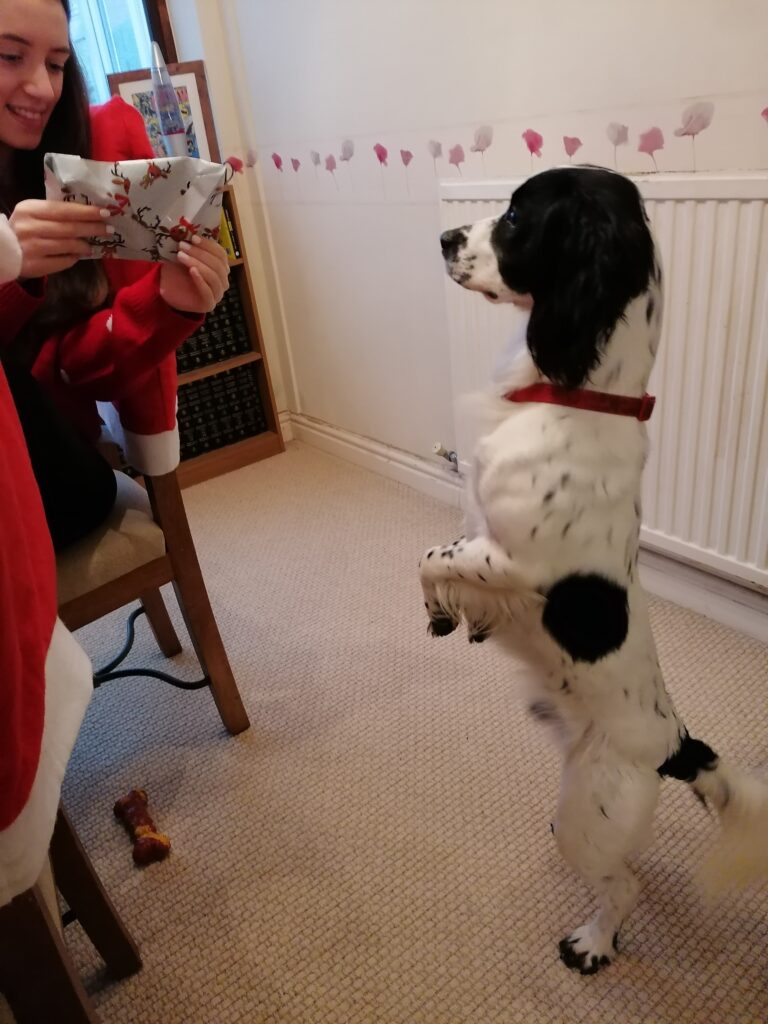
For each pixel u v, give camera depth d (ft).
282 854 4.49
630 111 5.06
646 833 3.43
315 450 9.95
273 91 8.18
